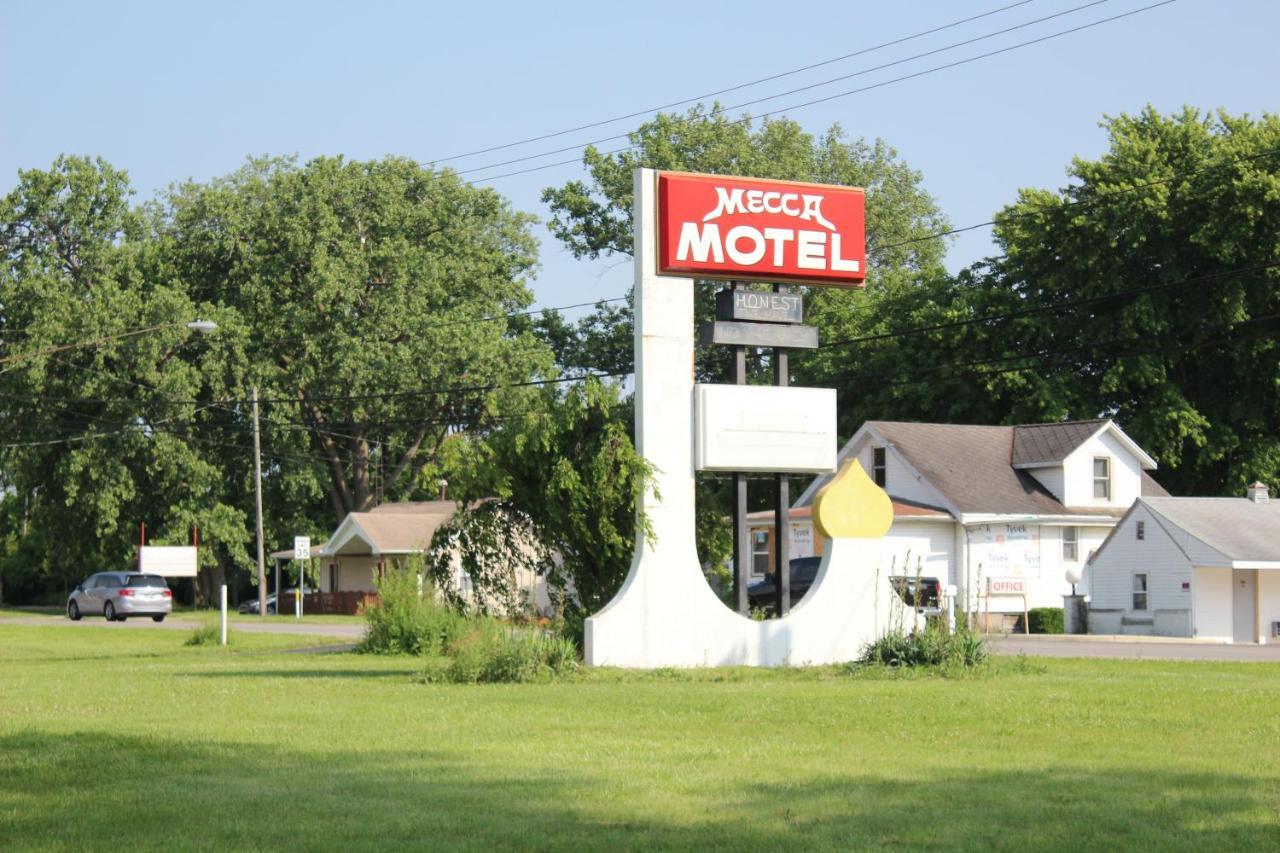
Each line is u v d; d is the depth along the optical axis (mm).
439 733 14305
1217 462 60469
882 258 78688
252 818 9875
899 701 17203
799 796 10586
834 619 23594
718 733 14312
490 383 69062
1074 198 59469
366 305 70812
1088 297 58312
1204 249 56562
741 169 70000
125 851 8867
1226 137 59094
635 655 22375
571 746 13320
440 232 75312
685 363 23172
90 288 69125
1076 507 51312
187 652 33938
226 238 70500
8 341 68562
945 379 61438
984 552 49219
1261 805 10164
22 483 70312
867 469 53344
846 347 64938
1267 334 56312
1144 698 17578
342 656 30594
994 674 21844
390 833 9352
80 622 59000
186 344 68625
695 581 22828
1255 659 28766
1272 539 44938
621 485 22625
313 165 71438
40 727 15023
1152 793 10664
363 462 76375
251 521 74000
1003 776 11469
